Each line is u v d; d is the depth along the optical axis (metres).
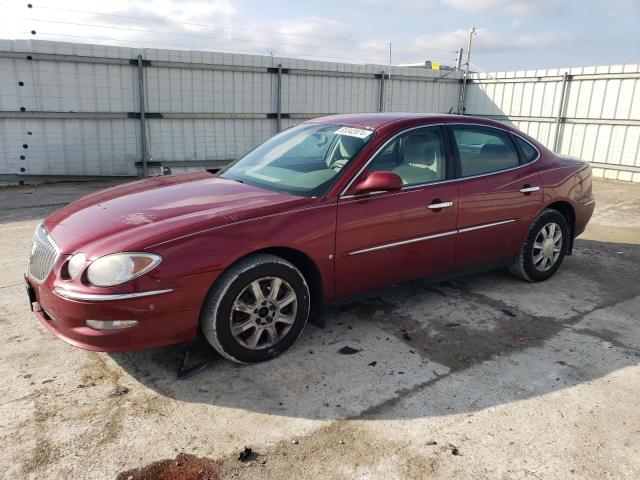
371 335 3.83
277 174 3.96
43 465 2.45
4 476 2.37
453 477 2.40
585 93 12.27
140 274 2.86
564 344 3.74
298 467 2.46
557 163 4.99
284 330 3.44
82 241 3.05
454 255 4.24
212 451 2.57
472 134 4.39
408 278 4.02
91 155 11.02
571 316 4.25
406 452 2.57
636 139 11.47
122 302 2.84
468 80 15.14
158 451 2.56
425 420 2.83
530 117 13.55
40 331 3.78
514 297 4.64
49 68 10.27
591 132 12.30
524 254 4.81
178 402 2.96
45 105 10.40
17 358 3.39
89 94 10.70
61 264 2.99
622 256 6.02
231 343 3.19
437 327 3.98
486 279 5.10
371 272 3.76
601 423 2.82
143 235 2.98
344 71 13.35
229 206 3.35
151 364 3.36
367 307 4.34
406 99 14.52
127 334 2.90
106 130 11.02
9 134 10.31
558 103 12.81
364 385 3.16
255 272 3.18
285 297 3.38
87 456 2.51
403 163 3.90
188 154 11.92
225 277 3.11
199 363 3.37
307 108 13.13
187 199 3.56
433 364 3.43
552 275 5.18
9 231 6.76
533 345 3.72
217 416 2.84
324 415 2.87
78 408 2.88
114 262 2.86
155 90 11.23
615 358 3.54
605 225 7.68
